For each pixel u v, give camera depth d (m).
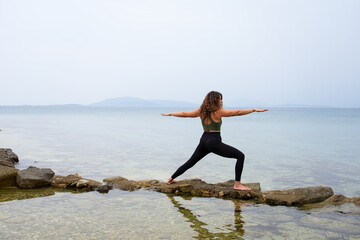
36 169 6.84
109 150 12.04
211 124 5.87
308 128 27.23
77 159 9.89
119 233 3.87
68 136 17.83
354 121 43.12
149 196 5.85
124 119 46.34
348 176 7.69
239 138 17.55
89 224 4.18
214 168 8.76
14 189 6.27
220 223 4.35
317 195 5.61
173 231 3.99
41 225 4.10
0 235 3.71
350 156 10.95
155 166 8.85
